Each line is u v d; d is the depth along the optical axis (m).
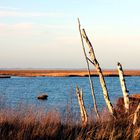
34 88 73.44
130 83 100.12
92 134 10.18
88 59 12.95
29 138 9.62
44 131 9.95
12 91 56.41
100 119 11.39
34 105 11.42
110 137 10.05
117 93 54.19
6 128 9.76
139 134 10.35
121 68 12.89
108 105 12.45
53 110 11.30
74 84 97.25
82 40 12.95
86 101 31.02
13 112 10.64
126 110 12.36
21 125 10.08
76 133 10.05
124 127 10.91
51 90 67.38
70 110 11.32
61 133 10.12
